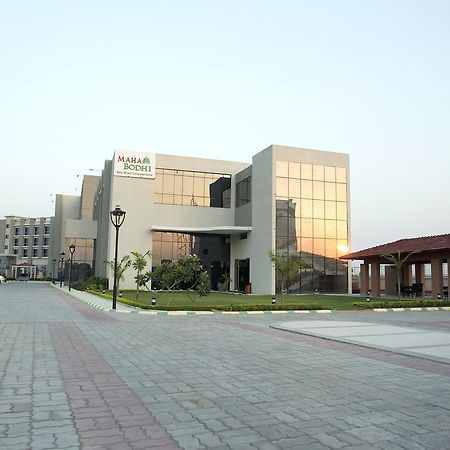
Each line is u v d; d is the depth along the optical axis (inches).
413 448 175.3
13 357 364.5
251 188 1723.7
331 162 1648.6
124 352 393.1
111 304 989.2
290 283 1533.0
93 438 182.7
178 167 1847.9
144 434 188.1
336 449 173.6
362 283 1494.8
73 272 2306.8
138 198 1760.6
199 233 1819.6
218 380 289.0
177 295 1401.3
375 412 221.3
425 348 418.6
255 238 1658.5
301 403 236.8
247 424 202.2
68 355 375.6
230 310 842.8
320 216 1605.6
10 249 4421.8
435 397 250.4
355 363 350.0
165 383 279.9
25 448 171.2
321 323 650.8
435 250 1162.6
